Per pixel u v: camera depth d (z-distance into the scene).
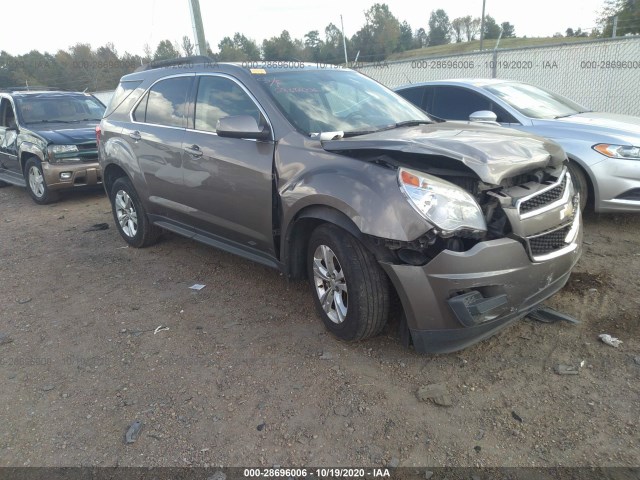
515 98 6.55
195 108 4.57
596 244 5.13
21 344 3.82
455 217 2.84
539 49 12.40
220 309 4.18
